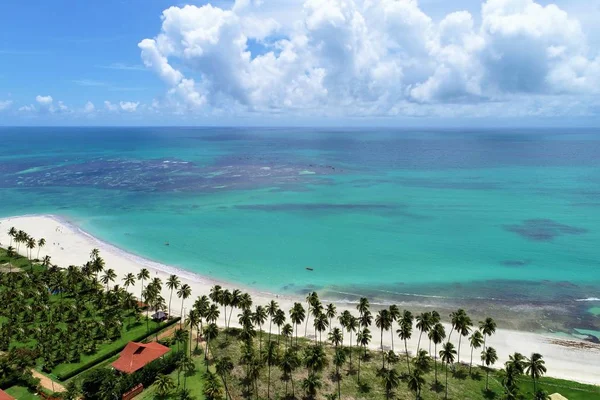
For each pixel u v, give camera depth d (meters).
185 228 175.00
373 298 114.06
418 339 93.25
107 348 86.38
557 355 87.62
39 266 128.62
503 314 105.62
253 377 74.00
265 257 142.75
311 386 68.62
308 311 96.69
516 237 161.62
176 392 72.81
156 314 98.75
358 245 154.12
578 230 169.12
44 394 71.12
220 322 99.94
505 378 72.69
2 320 95.06
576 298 114.19
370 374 79.06
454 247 151.62
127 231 171.00
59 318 95.75
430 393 73.56
